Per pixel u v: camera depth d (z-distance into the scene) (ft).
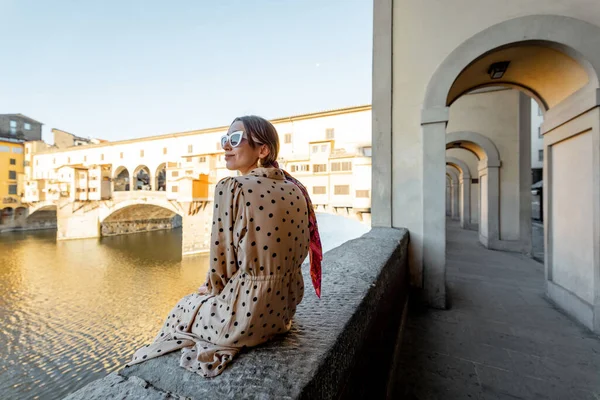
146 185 151.53
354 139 78.89
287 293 3.41
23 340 47.06
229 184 3.27
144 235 132.67
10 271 81.92
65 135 162.30
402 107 14.80
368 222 69.62
